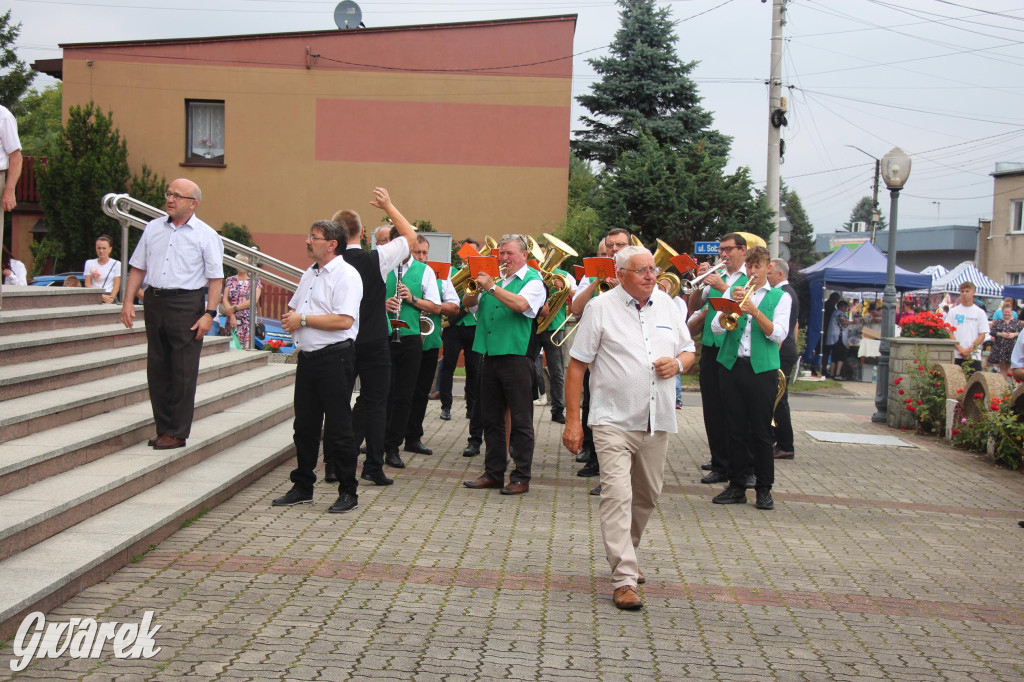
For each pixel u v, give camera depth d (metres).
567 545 6.13
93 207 22.25
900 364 12.66
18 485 5.39
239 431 8.06
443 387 11.56
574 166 35.25
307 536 6.00
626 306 5.24
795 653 4.46
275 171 24.39
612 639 4.54
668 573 5.66
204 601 4.77
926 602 5.35
